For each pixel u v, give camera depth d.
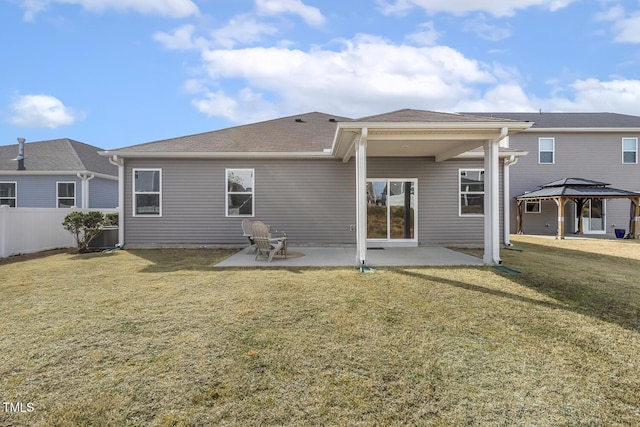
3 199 15.45
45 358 2.88
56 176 15.53
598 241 12.86
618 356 2.94
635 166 17.11
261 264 7.26
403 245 10.40
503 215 10.52
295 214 10.30
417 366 2.76
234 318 3.86
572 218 17.25
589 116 19.31
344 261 7.62
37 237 9.58
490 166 7.12
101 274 6.25
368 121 6.53
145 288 5.21
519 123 6.42
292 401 2.29
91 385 2.48
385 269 6.62
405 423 2.06
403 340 3.26
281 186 10.30
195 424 2.06
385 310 4.14
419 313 4.03
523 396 2.34
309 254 8.77
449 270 6.50
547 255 8.77
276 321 3.77
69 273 6.36
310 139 11.43
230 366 2.75
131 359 2.87
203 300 4.56
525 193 17.09
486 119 6.55
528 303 4.41
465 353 2.99
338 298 4.64
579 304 4.37
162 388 2.44
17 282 5.62
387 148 8.81
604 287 5.21
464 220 10.37
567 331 3.48
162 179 10.11
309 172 10.30
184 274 6.23
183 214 10.16
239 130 12.58
